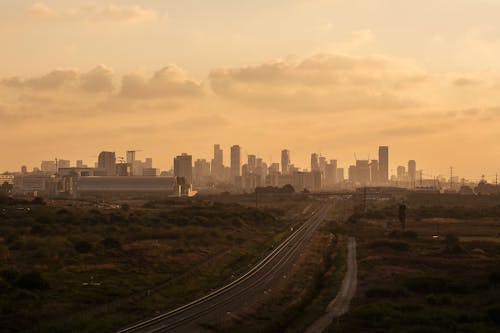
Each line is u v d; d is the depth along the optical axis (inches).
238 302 2667.3
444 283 3046.3
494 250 4675.2
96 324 2155.5
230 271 3720.5
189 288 3026.6
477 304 2591.0
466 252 4468.5
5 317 2181.3
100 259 3764.8
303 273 3592.5
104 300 2610.7
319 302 2795.3
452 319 2284.7
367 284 3238.2
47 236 4717.0
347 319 2336.4
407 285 3053.6
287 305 2682.1
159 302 2630.4
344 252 4707.2
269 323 2343.8
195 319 2301.9
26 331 2055.9
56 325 2124.8
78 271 3289.9
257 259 4269.2
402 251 4690.0
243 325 2304.4
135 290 2859.3
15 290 2610.7
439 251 4608.8
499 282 3100.4
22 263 3467.0
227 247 4852.4
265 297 2810.0
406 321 2251.5
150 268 3540.8
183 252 4286.4
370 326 2206.0
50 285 2815.0
